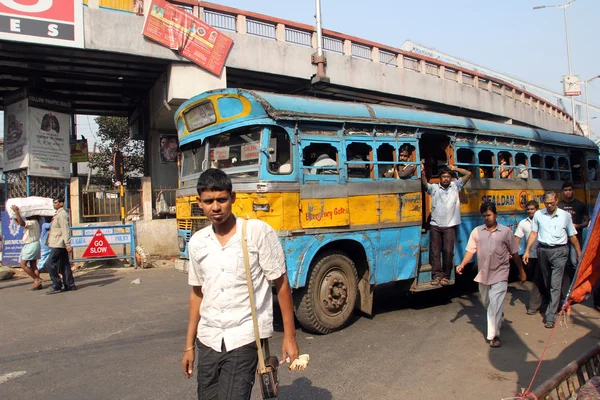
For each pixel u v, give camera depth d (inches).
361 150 262.1
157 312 276.5
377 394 159.3
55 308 292.4
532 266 356.2
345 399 155.5
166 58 455.8
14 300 322.3
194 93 475.8
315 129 234.4
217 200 99.7
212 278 101.4
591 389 125.1
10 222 452.1
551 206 243.9
